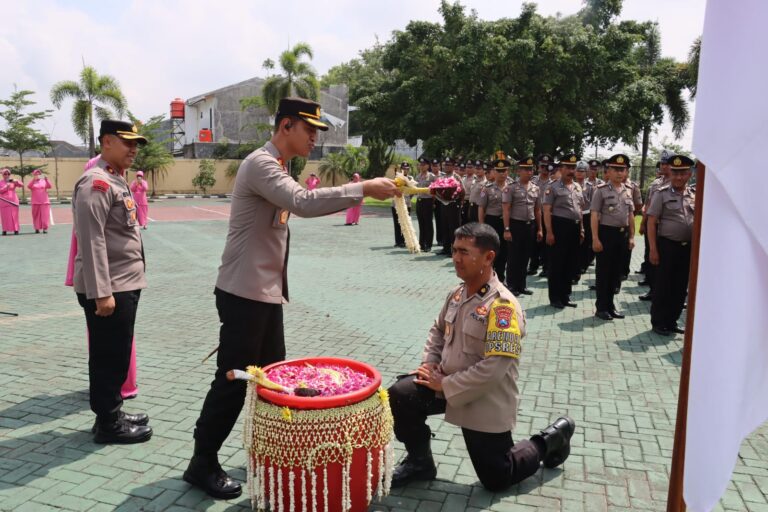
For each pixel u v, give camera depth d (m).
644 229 9.82
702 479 2.05
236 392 3.28
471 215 11.52
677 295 6.79
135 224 4.04
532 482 3.59
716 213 1.98
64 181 31.53
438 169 14.09
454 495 3.43
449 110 24.81
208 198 33.78
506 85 23.72
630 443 4.09
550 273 8.23
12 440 4.02
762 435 4.27
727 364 1.99
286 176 3.12
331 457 2.82
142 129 32.50
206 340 6.39
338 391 2.97
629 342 6.52
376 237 16.38
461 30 24.39
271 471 2.89
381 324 7.14
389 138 28.97
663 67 25.20
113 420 3.97
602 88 24.30
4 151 34.28
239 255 3.26
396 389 3.40
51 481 3.50
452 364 3.30
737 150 1.90
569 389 5.08
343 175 34.97
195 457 3.40
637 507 3.31
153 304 8.08
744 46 1.87
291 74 29.62
